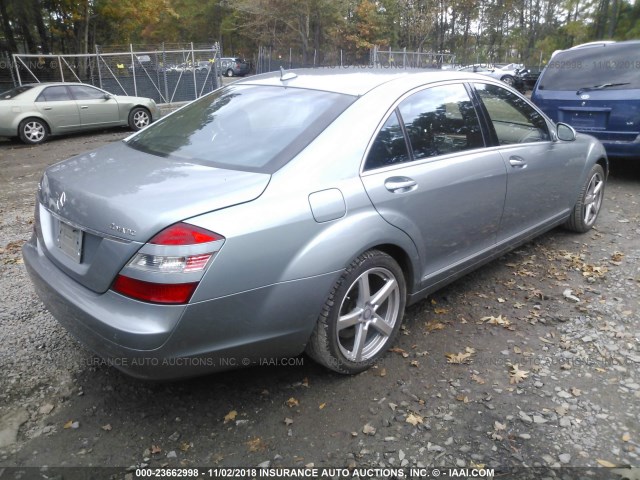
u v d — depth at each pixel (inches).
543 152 171.9
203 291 91.3
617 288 166.1
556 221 192.7
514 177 157.4
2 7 949.8
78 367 125.1
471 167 140.9
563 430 104.4
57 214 107.5
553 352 131.6
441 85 141.5
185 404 112.6
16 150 468.1
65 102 517.7
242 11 1563.7
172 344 91.6
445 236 136.9
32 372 122.8
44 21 1043.3
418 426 105.6
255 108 128.5
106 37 1179.3
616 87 275.9
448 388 117.4
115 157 121.5
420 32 1566.2
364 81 130.8
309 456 98.3
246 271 95.4
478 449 99.7
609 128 277.7
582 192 203.3
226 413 109.8
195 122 132.5
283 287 100.7
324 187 107.7
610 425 105.7
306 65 1285.7
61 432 104.5
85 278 99.0
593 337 137.8
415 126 130.4
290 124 117.8
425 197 126.9
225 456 98.4
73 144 498.3
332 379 120.6
